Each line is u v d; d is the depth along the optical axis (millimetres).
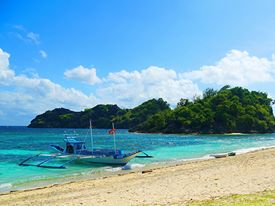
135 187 20141
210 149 58094
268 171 23188
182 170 27891
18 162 40156
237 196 13906
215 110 149750
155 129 150875
